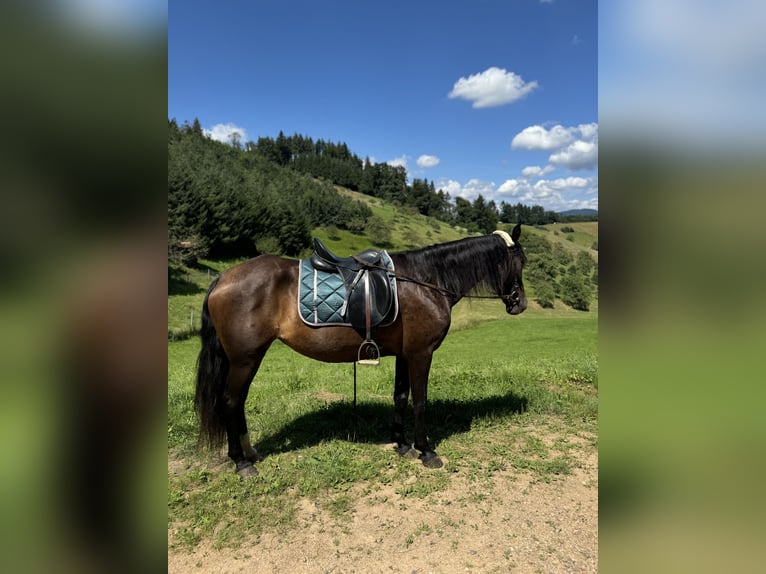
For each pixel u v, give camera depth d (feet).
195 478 10.35
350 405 15.33
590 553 7.98
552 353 49.57
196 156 161.99
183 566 7.67
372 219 224.53
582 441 12.68
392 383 19.19
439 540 8.32
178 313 76.95
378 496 9.80
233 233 136.05
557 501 9.62
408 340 11.08
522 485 10.27
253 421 14.06
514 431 13.35
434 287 11.18
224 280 10.37
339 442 12.30
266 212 156.15
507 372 19.77
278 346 57.93
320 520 8.94
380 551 8.04
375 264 10.78
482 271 11.89
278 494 9.78
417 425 11.30
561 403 15.35
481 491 10.01
